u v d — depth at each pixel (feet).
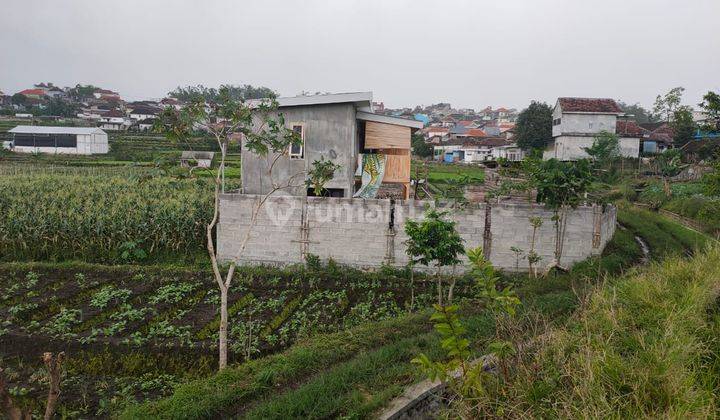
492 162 144.05
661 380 18.61
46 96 431.02
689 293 26.84
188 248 60.13
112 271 52.31
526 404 18.92
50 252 59.98
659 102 179.42
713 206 74.43
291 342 36.24
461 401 19.10
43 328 37.73
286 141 35.73
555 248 53.47
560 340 22.25
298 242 55.26
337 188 60.75
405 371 26.55
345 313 42.83
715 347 21.81
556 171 50.08
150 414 24.75
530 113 185.98
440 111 581.12
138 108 330.34
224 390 26.50
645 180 127.03
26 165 141.28
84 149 193.88
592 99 165.17
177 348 34.55
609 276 46.44
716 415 17.40
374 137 66.59
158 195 77.05
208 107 34.35
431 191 94.17
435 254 39.75
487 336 28.84
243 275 52.44
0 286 48.37
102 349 34.47
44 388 29.71
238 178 115.24
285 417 23.07
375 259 54.44
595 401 17.62
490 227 53.93
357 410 22.71
